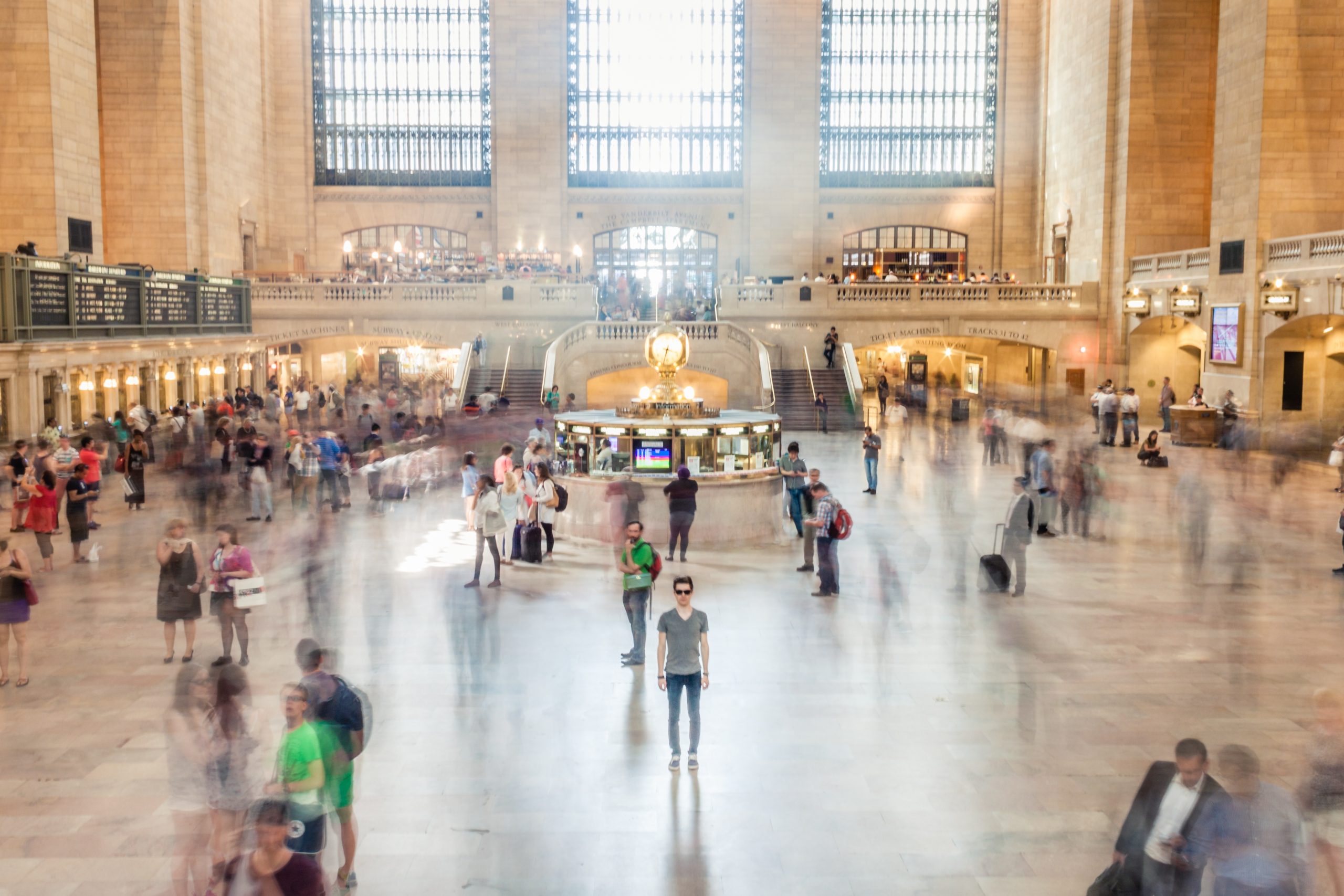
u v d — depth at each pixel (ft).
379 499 69.87
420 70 162.61
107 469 82.84
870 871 24.31
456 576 51.57
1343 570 52.44
